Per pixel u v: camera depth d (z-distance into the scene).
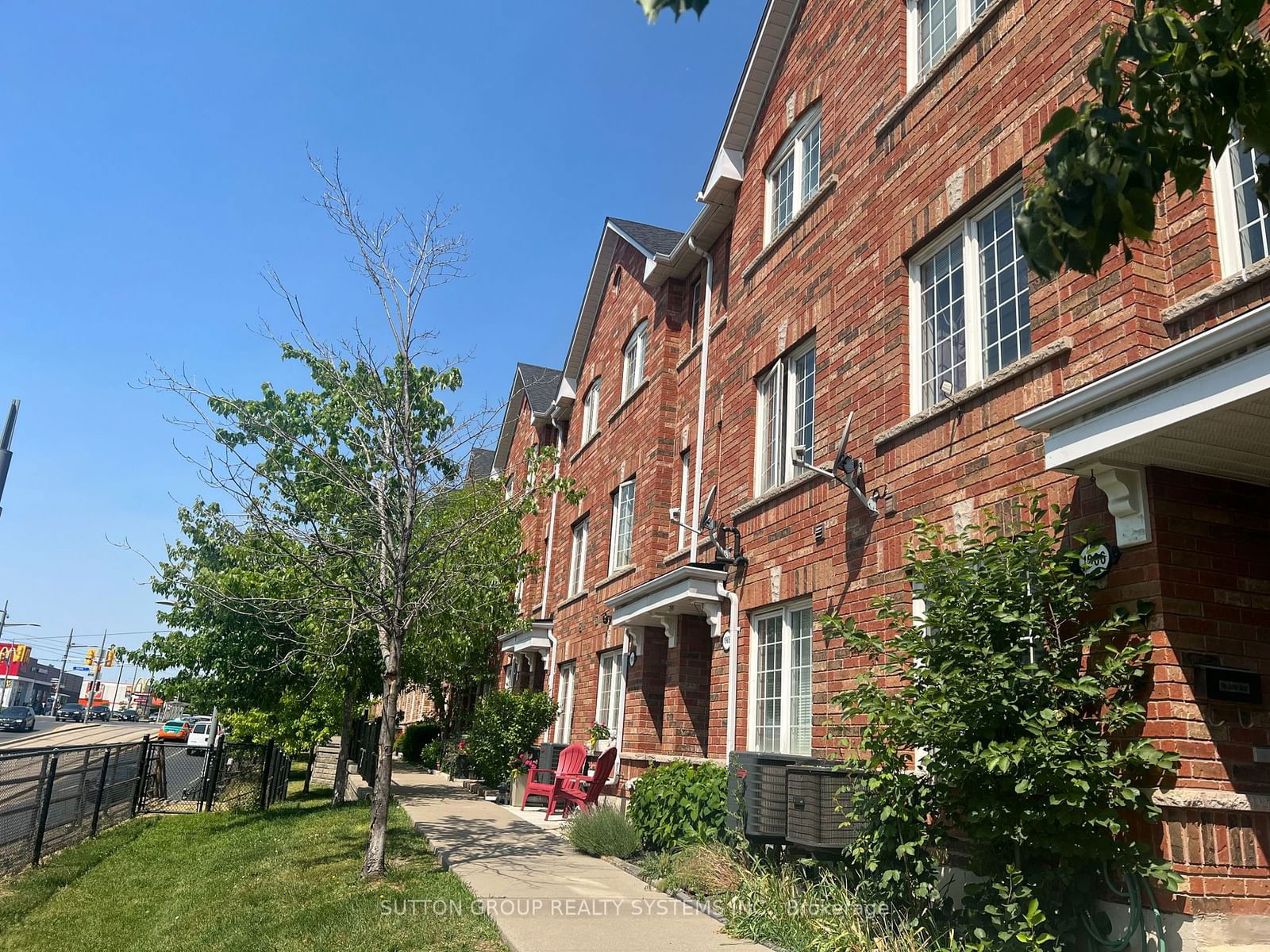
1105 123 2.93
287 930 7.07
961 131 7.90
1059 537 6.01
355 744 24.00
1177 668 5.01
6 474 10.88
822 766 7.70
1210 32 2.97
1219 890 4.78
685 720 12.09
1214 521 5.35
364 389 10.62
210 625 15.93
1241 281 5.17
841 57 10.45
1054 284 6.44
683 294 15.59
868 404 8.76
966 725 5.36
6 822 9.91
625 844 9.98
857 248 9.40
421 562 10.38
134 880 10.26
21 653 78.19
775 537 10.19
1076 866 5.23
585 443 19.69
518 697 16.97
